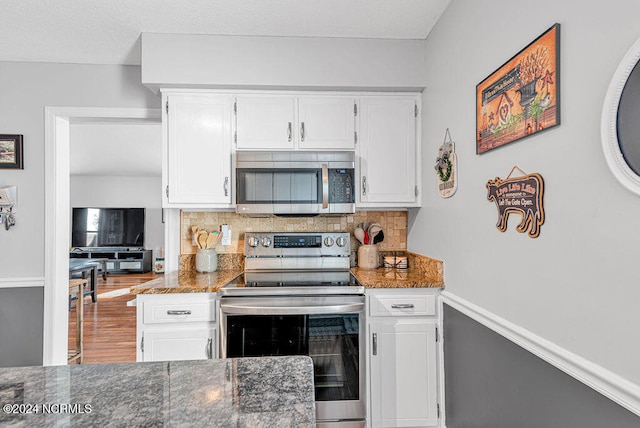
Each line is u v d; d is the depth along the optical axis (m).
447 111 1.97
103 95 2.56
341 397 2.00
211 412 0.63
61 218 2.61
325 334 2.00
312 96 2.36
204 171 2.31
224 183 2.32
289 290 2.00
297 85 2.26
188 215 2.65
